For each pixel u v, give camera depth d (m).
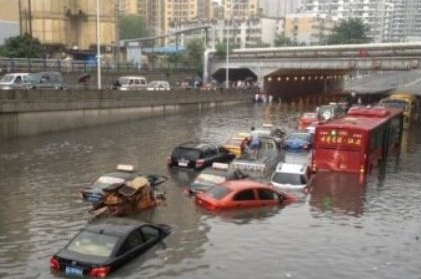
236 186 25.20
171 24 185.75
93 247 17.17
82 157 37.09
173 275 17.00
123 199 23.28
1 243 19.75
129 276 16.72
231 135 50.44
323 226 22.72
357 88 119.88
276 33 183.50
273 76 99.19
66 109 48.69
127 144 43.47
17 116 43.41
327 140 33.47
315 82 113.62
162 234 20.11
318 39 183.12
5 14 77.75
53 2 92.94
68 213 23.59
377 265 18.58
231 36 183.50
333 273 17.73
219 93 81.69
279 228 22.17
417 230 22.70
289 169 29.95
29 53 73.94
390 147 43.34
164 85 74.88
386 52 76.62
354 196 28.23
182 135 49.72
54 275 16.67
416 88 106.88
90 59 93.50
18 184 28.89
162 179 29.75
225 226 22.11
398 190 29.91
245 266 18.02
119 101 56.66
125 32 143.12
